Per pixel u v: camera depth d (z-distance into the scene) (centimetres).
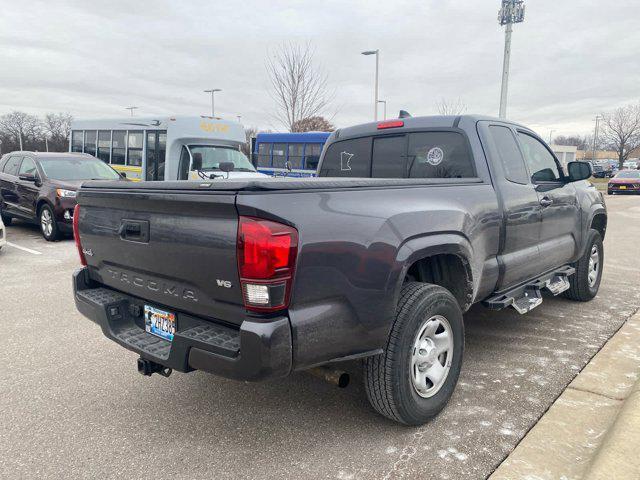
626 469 259
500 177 412
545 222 471
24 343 479
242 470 284
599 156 10188
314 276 259
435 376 333
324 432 322
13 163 1215
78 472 283
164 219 285
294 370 263
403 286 322
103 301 336
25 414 347
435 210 328
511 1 1792
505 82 1878
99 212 339
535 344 470
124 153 1591
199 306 279
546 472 271
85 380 400
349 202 281
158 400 367
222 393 378
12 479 276
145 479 277
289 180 277
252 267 243
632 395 336
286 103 2633
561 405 343
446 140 429
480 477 273
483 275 384
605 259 897
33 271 784
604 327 518
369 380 309
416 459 291
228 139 1466
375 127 481
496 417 336
